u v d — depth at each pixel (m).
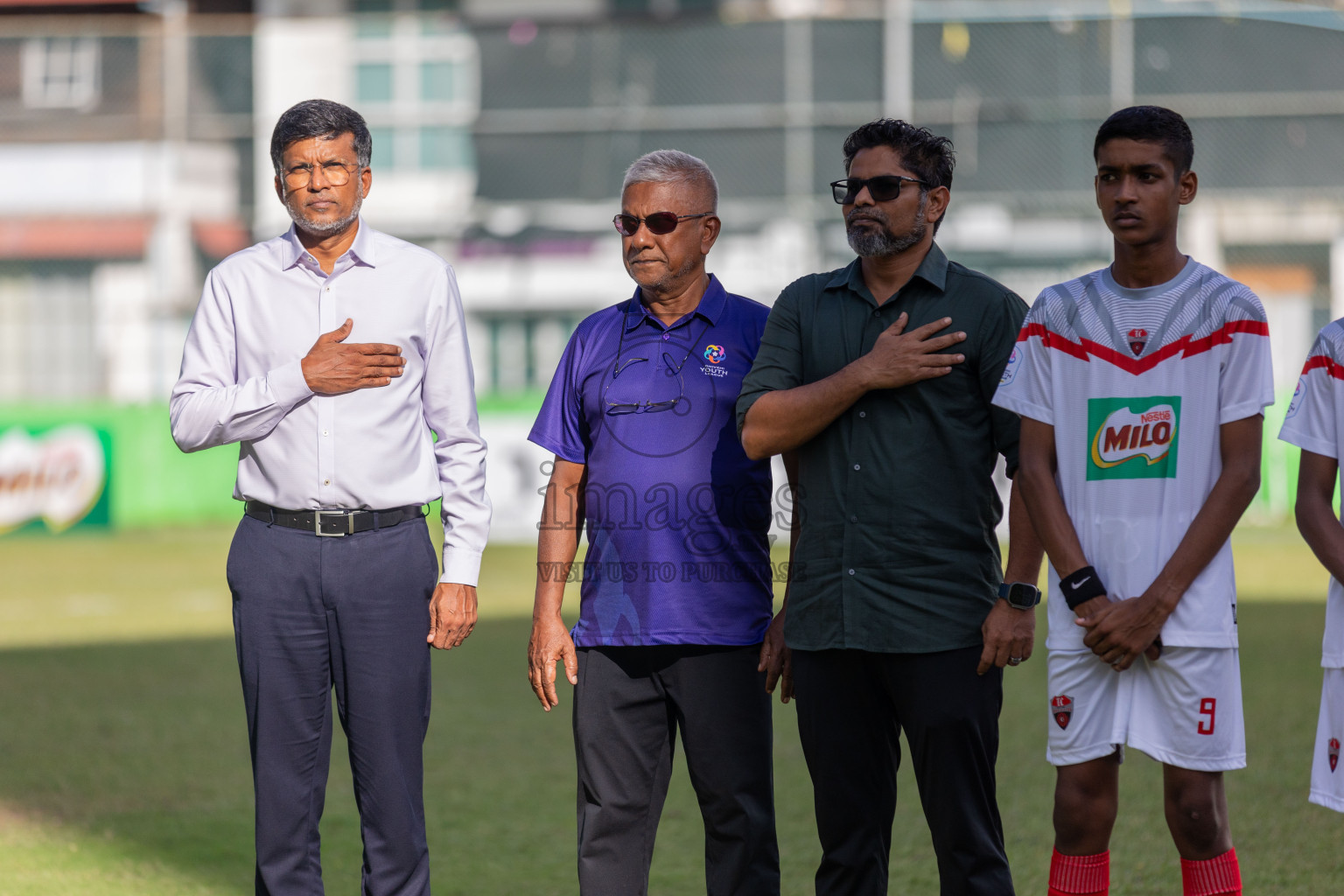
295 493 6.50
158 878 8.34
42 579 24.50
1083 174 33.53
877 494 6.28
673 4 35.31
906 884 8.15
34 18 39.88
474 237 36.25
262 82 37.50
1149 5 33.03
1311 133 33.09
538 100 36.41
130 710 13.41
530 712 13.30
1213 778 6.10
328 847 9.04
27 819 9.70
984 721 6.23
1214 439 6.00
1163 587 5.93
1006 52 33.56
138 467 32.84
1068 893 6.31
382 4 37.44
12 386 41.12
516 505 30.23
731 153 34.41
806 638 6.43
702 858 8.79
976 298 6.32
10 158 40.56
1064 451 6.21
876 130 6.27
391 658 6.58
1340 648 6.07
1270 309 37.03
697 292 6.93
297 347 6.61
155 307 38.12
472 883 8.30
